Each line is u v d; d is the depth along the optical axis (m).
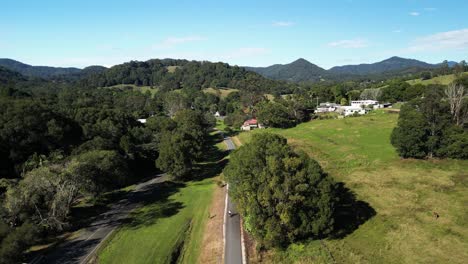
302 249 41.09
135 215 55.38
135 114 164.12
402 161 69.88
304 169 43.81
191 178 77.56
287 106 133.88
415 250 39.31
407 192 54.81
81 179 53.31
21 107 71.06
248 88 196.12
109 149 75.44
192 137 89.62
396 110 130.25
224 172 57.16
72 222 52.22
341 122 115.94
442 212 47.50
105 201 62.69
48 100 131.12
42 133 71.81
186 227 50.75
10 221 43.62
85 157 59.91
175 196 64.88
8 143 65.25
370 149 79.75
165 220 53.16
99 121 93.69
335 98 195.88
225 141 120.56
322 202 42.66
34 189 47.12
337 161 73.56
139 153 85.19
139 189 70.69
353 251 40.09
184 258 42.56
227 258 39.81
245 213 45.84
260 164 46.28
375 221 46.84
